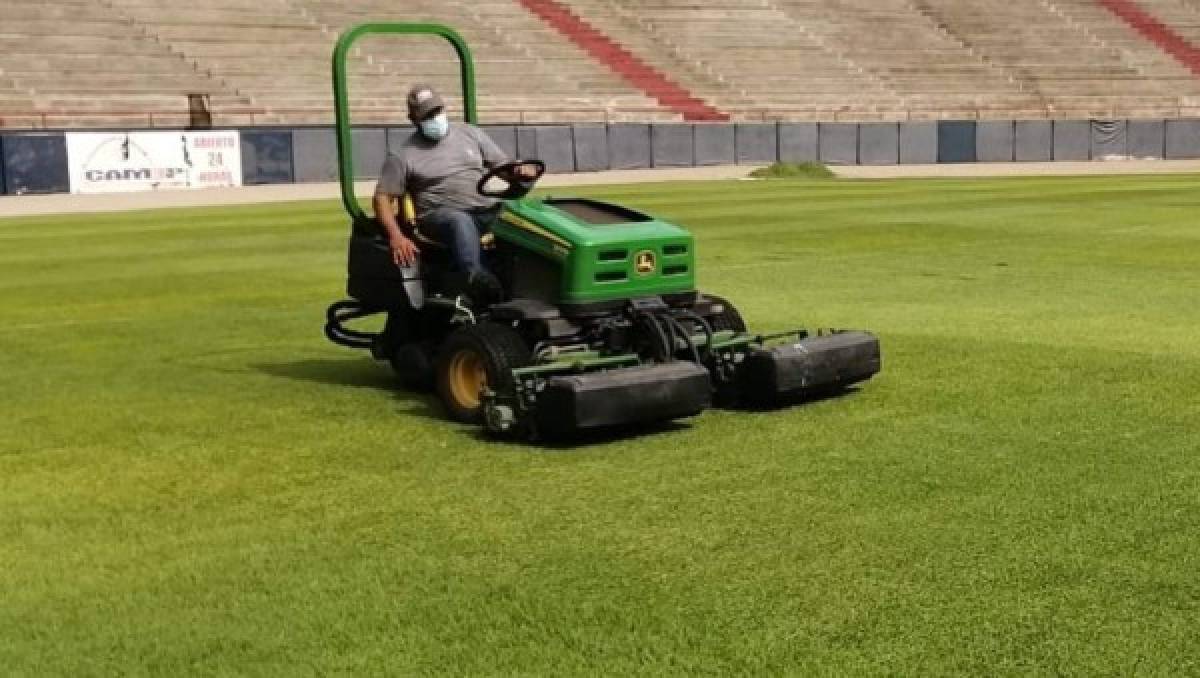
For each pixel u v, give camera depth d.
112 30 35.12
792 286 11.80
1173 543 4.61
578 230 6.52
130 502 5.39
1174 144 40.53
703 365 6.60
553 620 4.05
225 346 9.33
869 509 5.04
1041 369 7.66
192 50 35.50
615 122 36.25
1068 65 46.75
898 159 38.41
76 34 34.56
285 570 4.54
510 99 37.72
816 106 42.25
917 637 3.88
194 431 6.61
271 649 3.89
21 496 5.50
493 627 4.01
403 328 7.56
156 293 12.33
